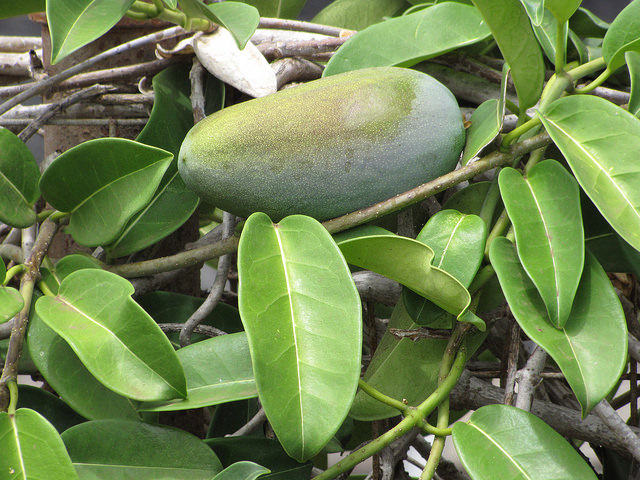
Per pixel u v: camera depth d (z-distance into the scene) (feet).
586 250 2.01
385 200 2.03
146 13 2.17
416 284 1.99
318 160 1.99
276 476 2.11
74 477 1.89
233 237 2.13
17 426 1.91
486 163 2.03
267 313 1.90
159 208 2.21
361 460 1.99
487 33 2.22
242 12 2.16
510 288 1.98
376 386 2.11
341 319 1.90
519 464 1.95
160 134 2.23
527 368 2.07
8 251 2.20
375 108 2.00
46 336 2.04
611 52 2.10
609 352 1.94
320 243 1.96
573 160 1.96
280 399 1.86
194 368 2.03
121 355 1.94
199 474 2.00
